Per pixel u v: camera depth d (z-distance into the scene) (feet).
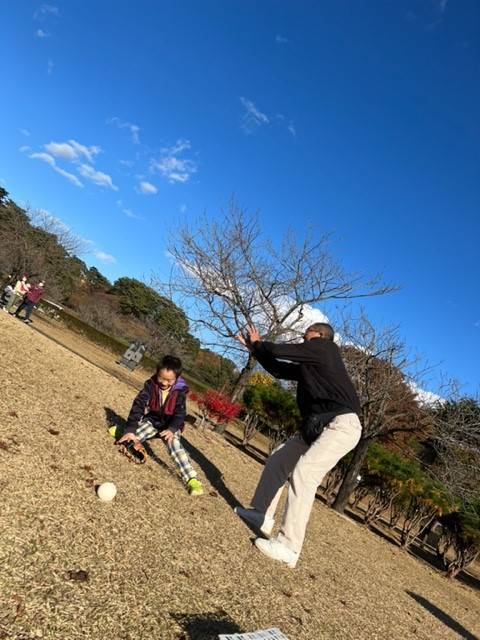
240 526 14.49
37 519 9.30
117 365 70.64
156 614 8.14
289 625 10.09
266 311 41.60
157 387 15.66
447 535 41.93
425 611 17.92
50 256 133.90
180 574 9.87
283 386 55.83
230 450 31.19
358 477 40.22
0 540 8.16
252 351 14.07
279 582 12.10
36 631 6.59
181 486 15.25
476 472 36.09
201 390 88.17
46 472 11.45
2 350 23.82
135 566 9.34
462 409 37.58
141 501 12.49
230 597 9.99
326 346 13.47
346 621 11.96
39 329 67.21
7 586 7.21
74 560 8.60
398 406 39.09
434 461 43.01
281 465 14.89
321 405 13.53
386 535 43.50
